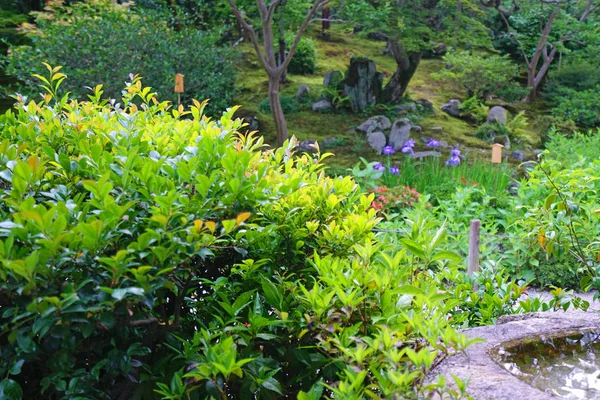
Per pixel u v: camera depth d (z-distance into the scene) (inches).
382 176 368.5
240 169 91.0
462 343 72.7
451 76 589.9
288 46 634.2
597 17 683.4
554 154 412.2
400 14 487.8
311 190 111.0
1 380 83.6
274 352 92.6
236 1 488.1
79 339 84.9
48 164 104.9
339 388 72.1
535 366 88.6
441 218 279.6
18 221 72.6
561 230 125.2
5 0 640.4
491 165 390.3
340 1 488.1
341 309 83.7
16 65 466.9
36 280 71.2
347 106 547.2
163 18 518.6
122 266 73.9
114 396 91.0
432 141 429.1
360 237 104.2
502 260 248.7
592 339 95.2
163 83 467.8
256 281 99.4
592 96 606.9
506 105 623.5
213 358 77.7
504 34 711.1
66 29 455.5
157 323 89.7
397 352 78.0
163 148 110.0
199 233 80.2
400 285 93.8
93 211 80.6
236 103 548.4
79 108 132.6
